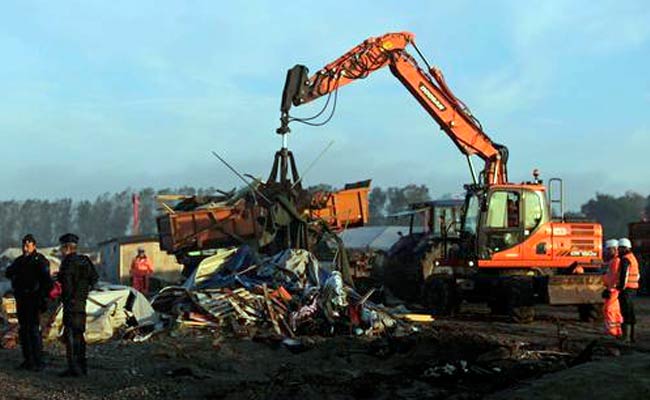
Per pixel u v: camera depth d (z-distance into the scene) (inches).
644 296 1283.2
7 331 572.1
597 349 444.8
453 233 940.6
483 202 777.6
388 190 4884.4
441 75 850.8
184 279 855.1
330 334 585.6
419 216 1060.5
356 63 831.1
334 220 877.2
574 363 411.8
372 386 381.7
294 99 807.7
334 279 620.4
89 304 569.0
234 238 839.7
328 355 477.1
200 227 844.6
